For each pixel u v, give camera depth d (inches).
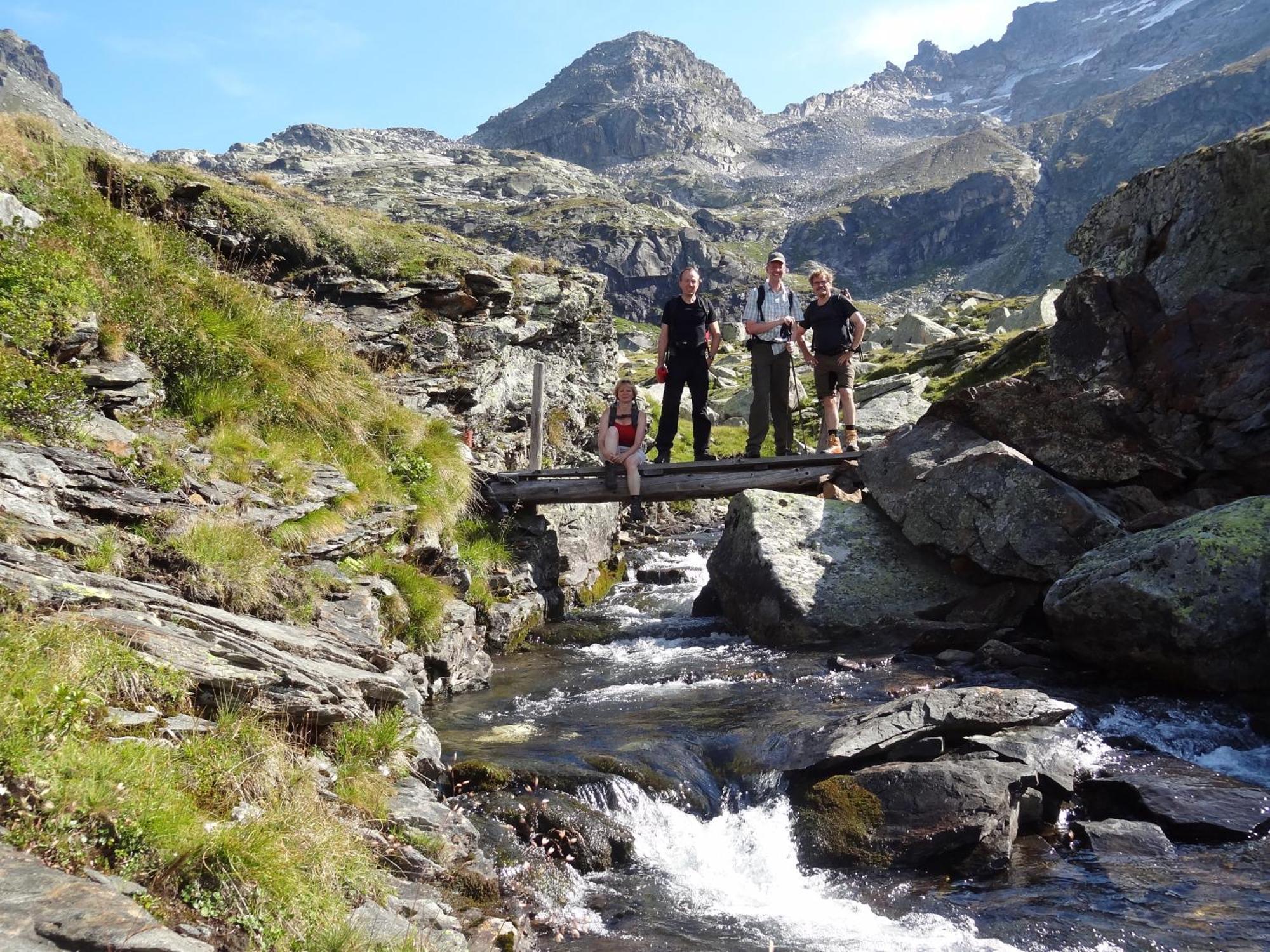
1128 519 502.0
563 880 271.7
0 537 267.0
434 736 329.1
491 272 896.3
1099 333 556.1
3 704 185.5
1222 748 347.6
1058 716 346.6
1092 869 273.6
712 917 256.8
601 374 1187.9
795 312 621.3
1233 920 240.5
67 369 373.4
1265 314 508.4
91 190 591.2
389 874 232.1
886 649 478.0
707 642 536.4
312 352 546.6
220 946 170.6
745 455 625.6
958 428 557.0
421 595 450.0
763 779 325.4
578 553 738.8
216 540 340.5
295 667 277.4
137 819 181.9
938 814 289.4
